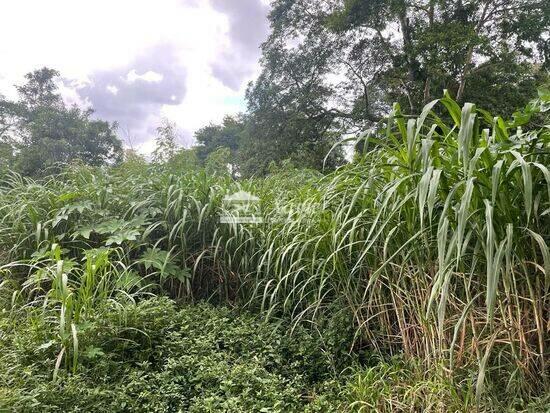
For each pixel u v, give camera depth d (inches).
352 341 88.7
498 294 63.7
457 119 66.8
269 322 99.3
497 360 66.1
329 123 549.6
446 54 415.5
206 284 117.5
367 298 88.0
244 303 110.0
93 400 68.2
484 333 66.2
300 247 95.4
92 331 81.1
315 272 94.4
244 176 166.4
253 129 555.8
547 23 443.5
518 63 465.4
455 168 63.3
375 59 536.1
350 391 73.9
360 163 84.6
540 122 74.0
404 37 493.7
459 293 70.9
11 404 62.1
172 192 117.6
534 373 63.7
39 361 74.6
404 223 75.2
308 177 152.9
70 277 100.3
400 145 72.6
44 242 113.5
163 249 117.6
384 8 482.6
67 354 76.6
